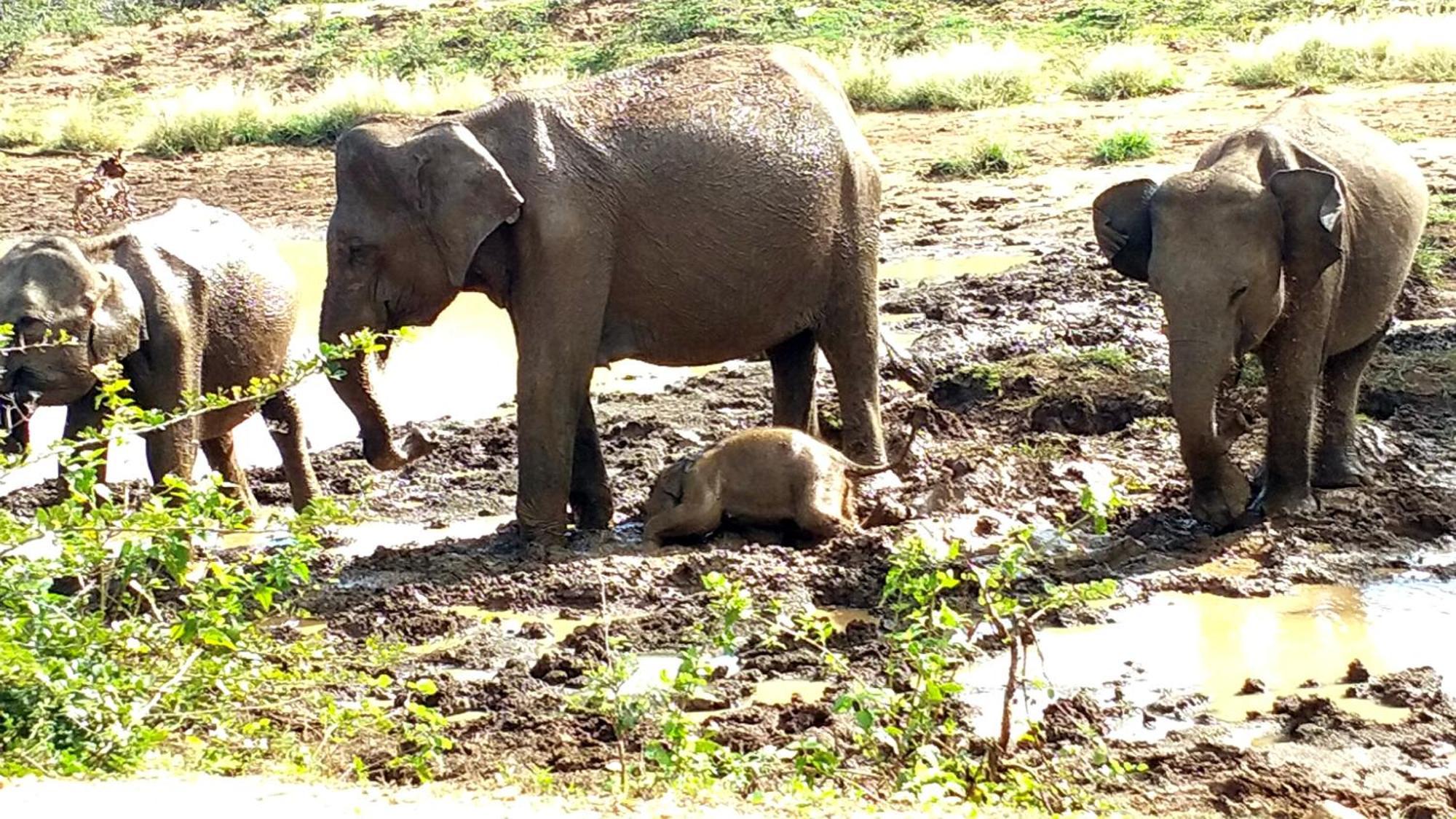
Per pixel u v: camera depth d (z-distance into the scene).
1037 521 12.10
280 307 12.94
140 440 15.47
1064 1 40.69
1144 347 17.12
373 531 13.25
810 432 13.38
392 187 11.76
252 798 6.10
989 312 19.25
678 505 12.02
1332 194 11.04
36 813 5.77
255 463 15.52
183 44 44.66
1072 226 23.83
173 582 10.92
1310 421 11.80
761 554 11.45
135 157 35.31
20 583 7.79
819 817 6.43
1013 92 33.38
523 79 37.78
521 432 12.03
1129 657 9.89
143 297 11.69
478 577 11.53
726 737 8.62
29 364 11.07
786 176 12.27
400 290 11.95
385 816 5.93
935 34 38.59
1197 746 8.56
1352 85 31.64
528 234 11.76
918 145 30.25
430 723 8.45
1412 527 11.72
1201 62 34.97
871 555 11.30
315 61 41.88
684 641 10.30
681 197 12.04
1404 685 9.20
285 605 9.33
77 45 44.91
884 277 21.89
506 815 6.07
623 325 12.21
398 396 17.67
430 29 43.59
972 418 14.98
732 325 12.37
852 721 8.71
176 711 7.77
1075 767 8.12
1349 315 12.08
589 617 10.89
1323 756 8.44
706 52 12.72
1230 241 11.12
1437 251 19.86
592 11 43.41
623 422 15.72
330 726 8.43
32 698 7.20
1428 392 14.50
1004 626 8.60
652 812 6.27
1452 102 29.08
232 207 29.72
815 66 13.16
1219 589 10.79
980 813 6.81
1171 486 12.66
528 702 9.45
